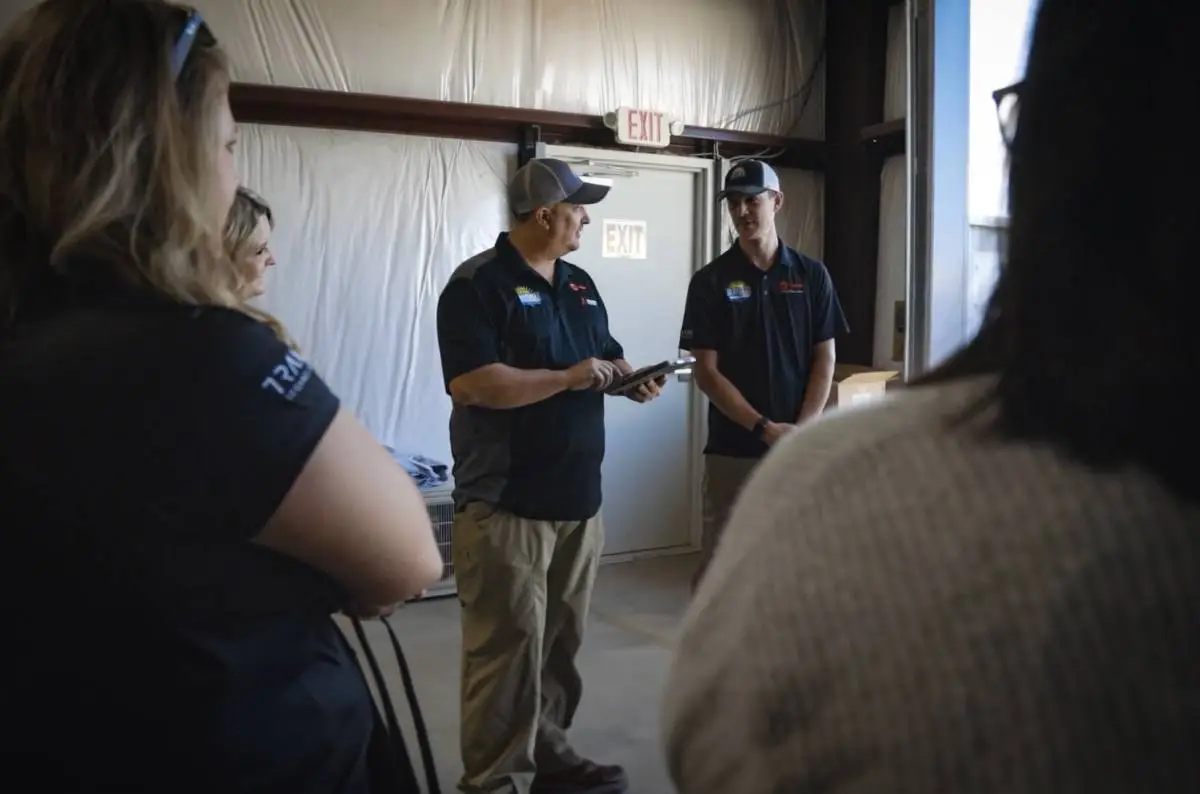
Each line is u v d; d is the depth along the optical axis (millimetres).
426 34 4582
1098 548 427
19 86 828
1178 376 419
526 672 2404
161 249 830
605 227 5066
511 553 2371
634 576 4895
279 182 4355
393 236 4566
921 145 2277
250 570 828
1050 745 420
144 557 778
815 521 514
